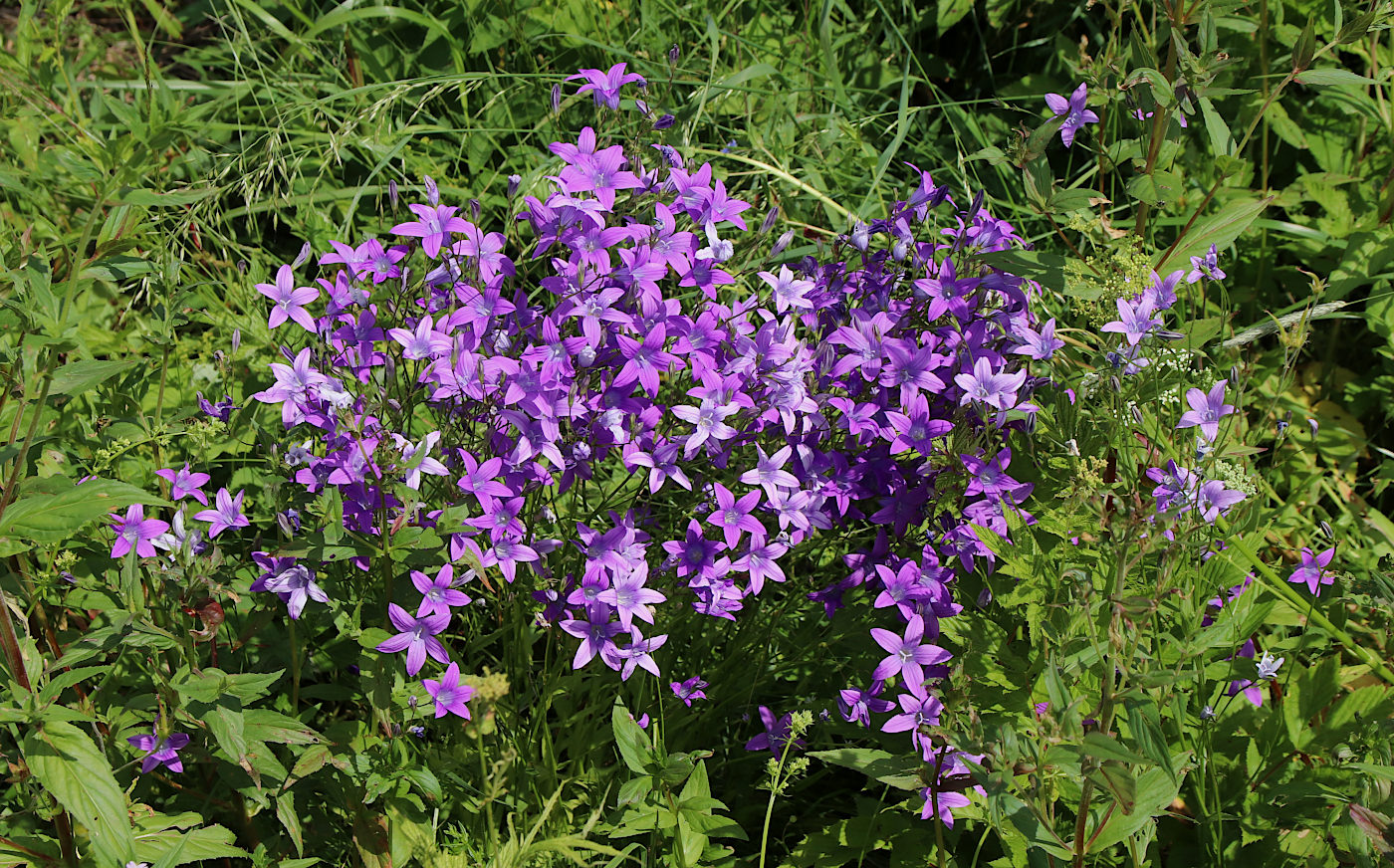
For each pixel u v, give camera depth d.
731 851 2.60
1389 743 2.61
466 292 2.64
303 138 4.48
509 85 4.75
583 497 2.92
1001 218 4.67
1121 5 3.23
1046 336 2.85
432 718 2.81
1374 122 4.52
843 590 2.97
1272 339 4.45
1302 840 2.57
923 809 2.50
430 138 4.77
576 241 2.63
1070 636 2.33
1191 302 4.13
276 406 3.48
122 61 5.33
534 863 2.49
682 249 2.74
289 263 4.47
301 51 4.91
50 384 2.18
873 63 5.09
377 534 2.55
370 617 2.81
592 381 2.75
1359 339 4.52
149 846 2.35
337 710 3.32
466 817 2.83
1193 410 2.66
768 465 2.65
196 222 3.92
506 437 2.61
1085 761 2.06
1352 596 2.93
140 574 2.65
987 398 2.69
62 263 3.78
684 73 4.55
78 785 2.03
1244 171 4.38
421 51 4.91
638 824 2.56
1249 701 2.84
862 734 2.88
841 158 4.46
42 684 2.37
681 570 2.64
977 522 2.74
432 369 2.54
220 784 2.78
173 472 2.87
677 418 2.86
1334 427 4.12
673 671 3.11
